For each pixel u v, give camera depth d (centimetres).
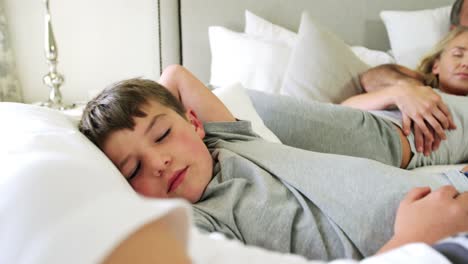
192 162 78
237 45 184
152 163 73
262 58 177
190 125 86
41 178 24
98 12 207
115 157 74
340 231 68
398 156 115
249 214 70
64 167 26
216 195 77
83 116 82
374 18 207
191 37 209
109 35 211
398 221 61
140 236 21
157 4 207
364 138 114
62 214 22
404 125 119
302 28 166
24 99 208
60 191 23
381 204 69
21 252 21
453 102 125
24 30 200
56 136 53
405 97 123
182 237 23
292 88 160
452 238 32
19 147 42
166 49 212
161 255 21
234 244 38
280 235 69
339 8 207
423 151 118
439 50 156
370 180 73
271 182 76
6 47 192
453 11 174
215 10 207
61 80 186
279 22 210
